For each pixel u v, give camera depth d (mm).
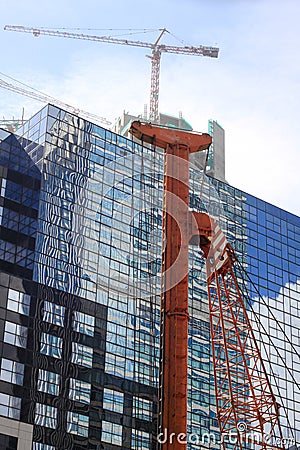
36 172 177750
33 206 173875
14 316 160750
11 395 154500
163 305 108125
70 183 181500
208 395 189750
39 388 158250
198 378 189750
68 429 159000
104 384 167875
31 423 154750
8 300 161250
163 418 103812
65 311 168000
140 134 113438
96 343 170000
